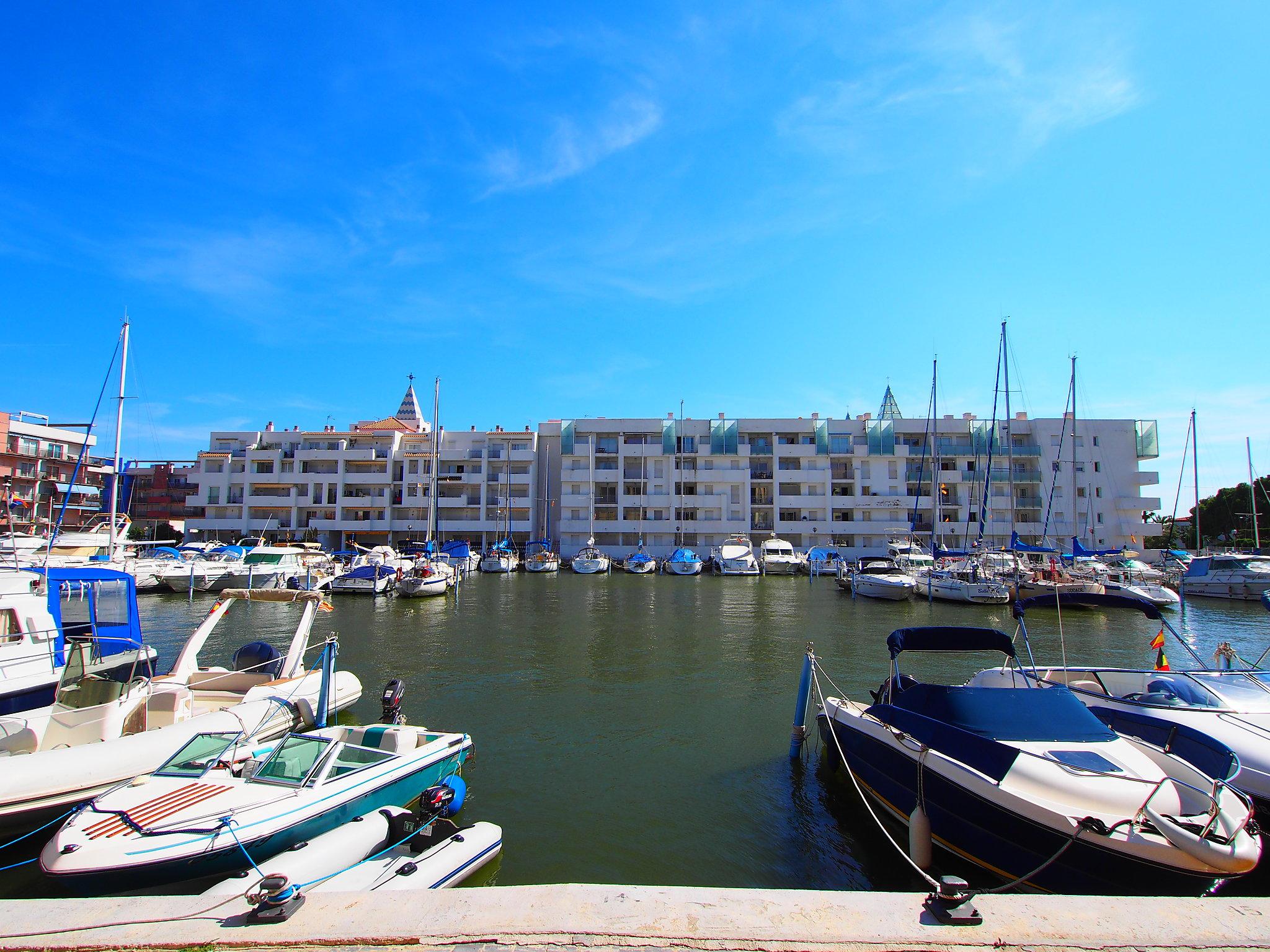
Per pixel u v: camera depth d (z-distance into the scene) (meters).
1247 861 6.74
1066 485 72.88
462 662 22.20
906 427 76.50
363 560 50.44
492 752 13.55
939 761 9.23
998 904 4.62
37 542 26.58
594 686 18.91
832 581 56.69
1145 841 7.12
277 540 76.00
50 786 9.18
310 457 77.88
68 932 4.50
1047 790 8.21
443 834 8.61
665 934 4.29
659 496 74.88
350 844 8.17
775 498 74.94
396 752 10.34
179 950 4.34
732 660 22.61
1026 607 37.62
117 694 11.56
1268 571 42.34
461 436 80.12
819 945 4.20
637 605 39.12
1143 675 12.31
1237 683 11.78
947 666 21.97
